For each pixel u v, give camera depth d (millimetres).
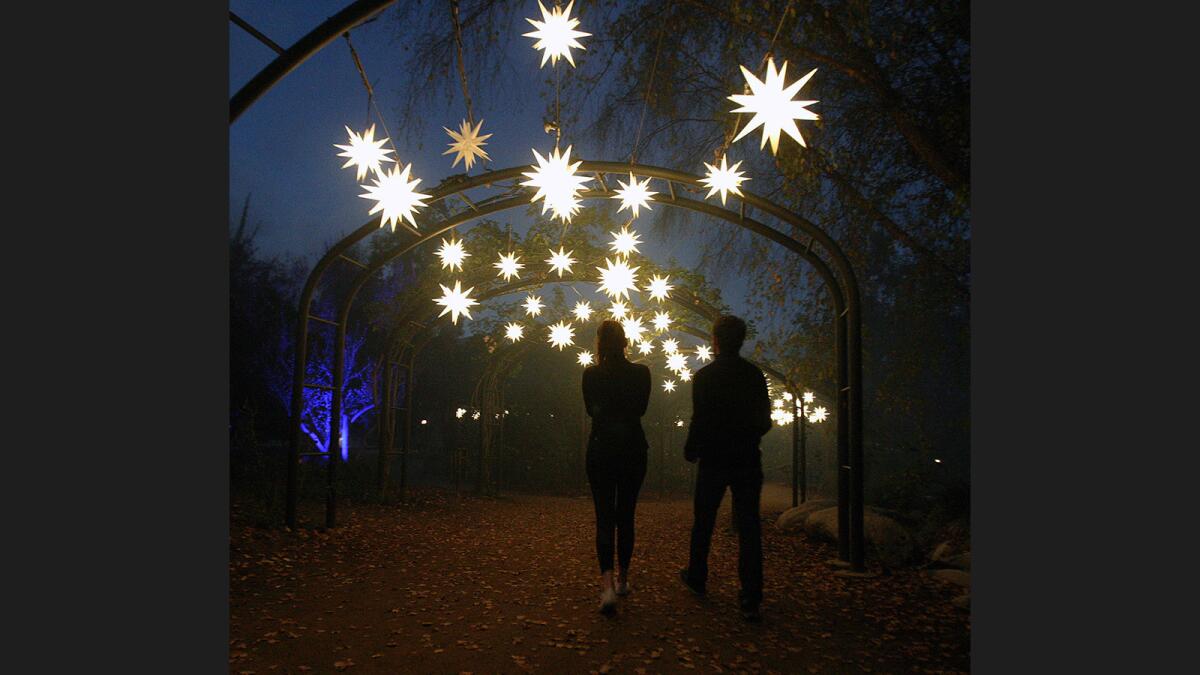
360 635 4059
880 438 12914
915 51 6297
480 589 5332
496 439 17766
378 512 10766
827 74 7289
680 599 4992
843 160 7414
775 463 25766
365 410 22047
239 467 10672
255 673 3369
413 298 11859
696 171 8609
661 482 17688
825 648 3957
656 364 17984
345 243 7926
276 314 20359
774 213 6734
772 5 5527
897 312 9500
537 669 3543
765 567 6383
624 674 3500
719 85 7484
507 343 15414
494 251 10555
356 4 3645
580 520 10984
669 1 6398
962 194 5668
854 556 6168
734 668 3602
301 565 5953
